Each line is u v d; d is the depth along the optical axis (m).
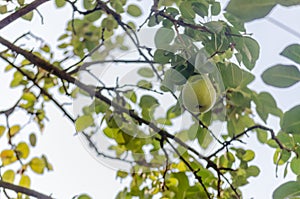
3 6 1.55
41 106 1.69
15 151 1.61
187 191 1.40
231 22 1.20
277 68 0.85
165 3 1.29
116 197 1.41
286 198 1.07
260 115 1.31
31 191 1.41
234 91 1.34
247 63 1.18
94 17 1.56
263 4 0.59
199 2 1.25
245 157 1.45
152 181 1.41
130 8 1.39
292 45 0.89
